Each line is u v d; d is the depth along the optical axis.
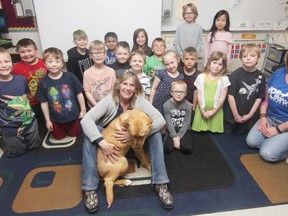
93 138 1.32
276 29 3.02
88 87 1.96
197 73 2.03
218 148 1.81
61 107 1.80
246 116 1.89
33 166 1.61
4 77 1.57
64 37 2.63
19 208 1.29
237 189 1.42
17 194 1.38
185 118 1.79
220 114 1.94
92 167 1.32
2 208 1.29
